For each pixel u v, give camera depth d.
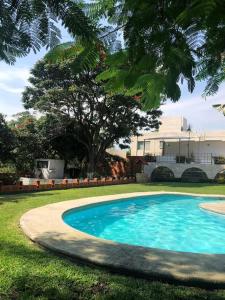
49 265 5.01
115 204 15.69
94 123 27.70
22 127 26.61
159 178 34.47
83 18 1.70
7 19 1.71
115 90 2.26
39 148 27.23
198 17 1.51
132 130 27.55
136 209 15.66
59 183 19.20
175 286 4.48
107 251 5.79
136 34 1.89
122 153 38.97
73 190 18.44
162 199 19.19
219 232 10.91
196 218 13.44
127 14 1.94
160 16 1.78
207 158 37.12
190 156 38.03
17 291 4.02
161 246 9.10
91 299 3.89
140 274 4.84
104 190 19.58
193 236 10.30
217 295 4.21
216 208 14.16
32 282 4.28
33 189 16.75
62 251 5.76
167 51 1.92
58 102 25.06
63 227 7.75
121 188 21.86
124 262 5.18
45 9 1.68
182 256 5.60
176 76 1.97
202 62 2.17
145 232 10.82
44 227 7.69
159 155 38.78
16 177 18.67
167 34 1.86
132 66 2.10
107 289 4.20
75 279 4.46
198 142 38.03
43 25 1.72
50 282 4.30
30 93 25.41
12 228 7.72
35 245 6.39
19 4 1.68
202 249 8.82
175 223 12.37
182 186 25.95
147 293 4.13
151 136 39.12
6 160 25.80
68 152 31.31
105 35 1.96
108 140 29.31
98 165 32.41
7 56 1.87
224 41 1.89
